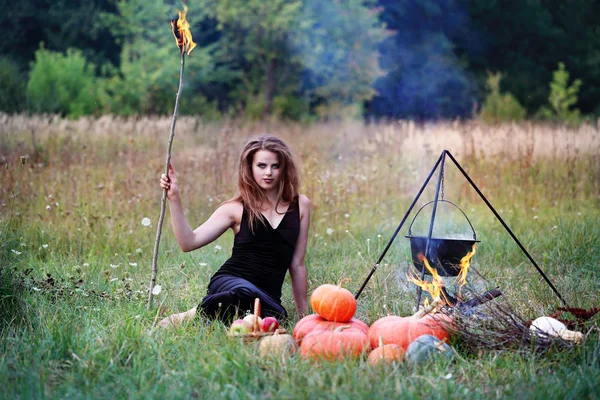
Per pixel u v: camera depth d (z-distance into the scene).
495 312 3.78
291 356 3.46
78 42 30.16
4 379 3.18
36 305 4.38
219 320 4.24
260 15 27.66
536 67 34.03
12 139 11.61
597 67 33.78
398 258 6.07
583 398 3.02
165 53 25.88
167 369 3.35
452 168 10.50
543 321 3.76
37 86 22.89
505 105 26.39
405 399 2.95
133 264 5.33
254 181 4.54
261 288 4.52
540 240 6.60
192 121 16.59
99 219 6.86
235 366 3.29
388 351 3.44
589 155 10.46
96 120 15.09
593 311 3.90
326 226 7.27
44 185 7.98
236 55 29.53
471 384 3.21
